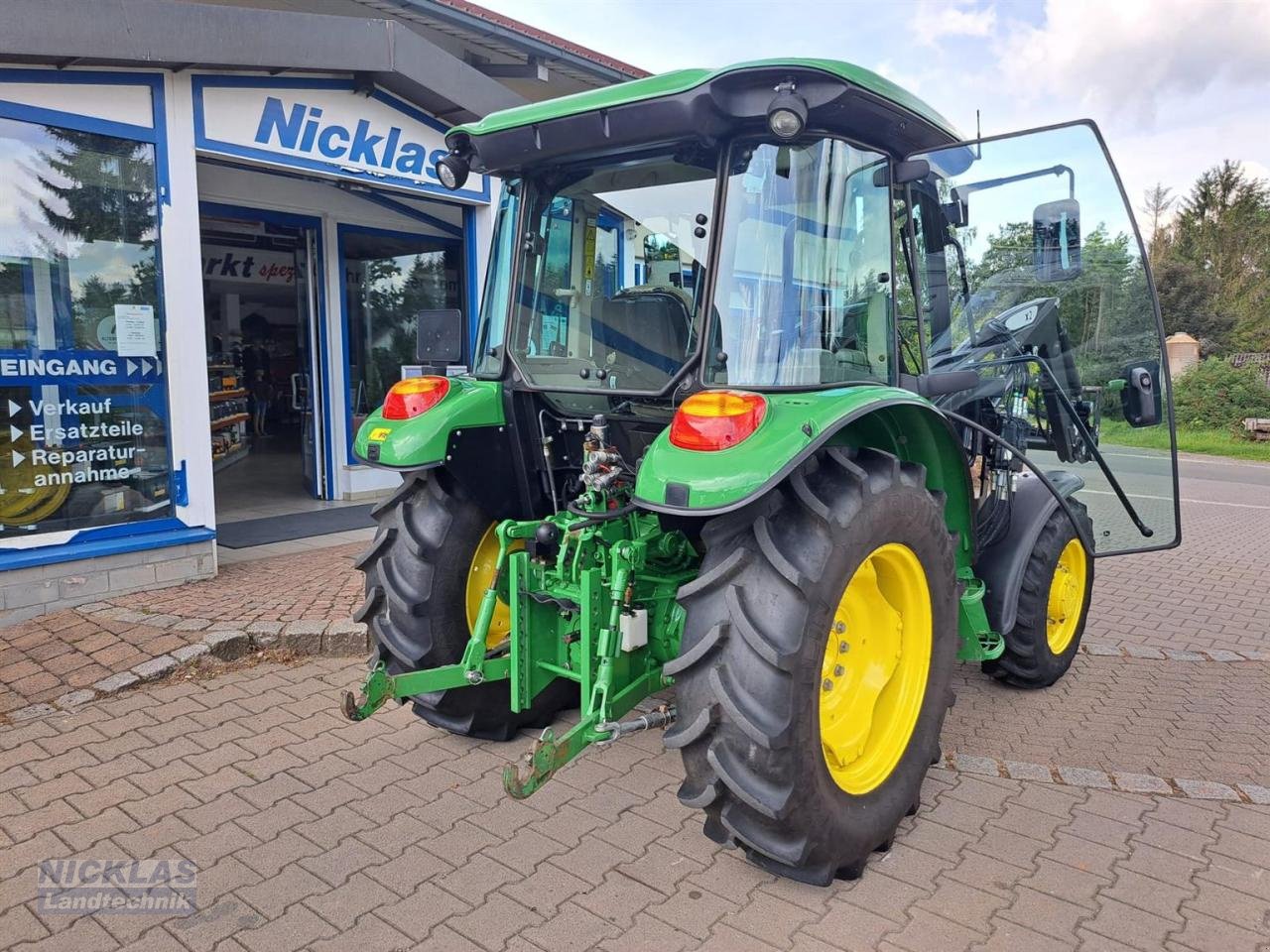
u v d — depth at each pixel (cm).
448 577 327
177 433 521
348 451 805
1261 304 3084
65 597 483
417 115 652
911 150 303
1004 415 374
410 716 379
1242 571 679
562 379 310
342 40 560
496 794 314
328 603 491
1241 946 237
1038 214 344
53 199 476
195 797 310
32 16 436
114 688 393
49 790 313
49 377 479
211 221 784
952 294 353
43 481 479
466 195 710
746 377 268
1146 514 367
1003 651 397
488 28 868
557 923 243
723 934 239
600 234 300
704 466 233
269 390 1338
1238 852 283
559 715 380
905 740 287
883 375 298
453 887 260
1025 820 302
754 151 267
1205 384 1967
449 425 311
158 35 478
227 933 238
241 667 427
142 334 509
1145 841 289
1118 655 476
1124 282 345
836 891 260
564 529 295
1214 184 3531
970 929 242
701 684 242
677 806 308
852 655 284
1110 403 363
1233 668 457
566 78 1037
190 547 529
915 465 287
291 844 281
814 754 240
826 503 250
